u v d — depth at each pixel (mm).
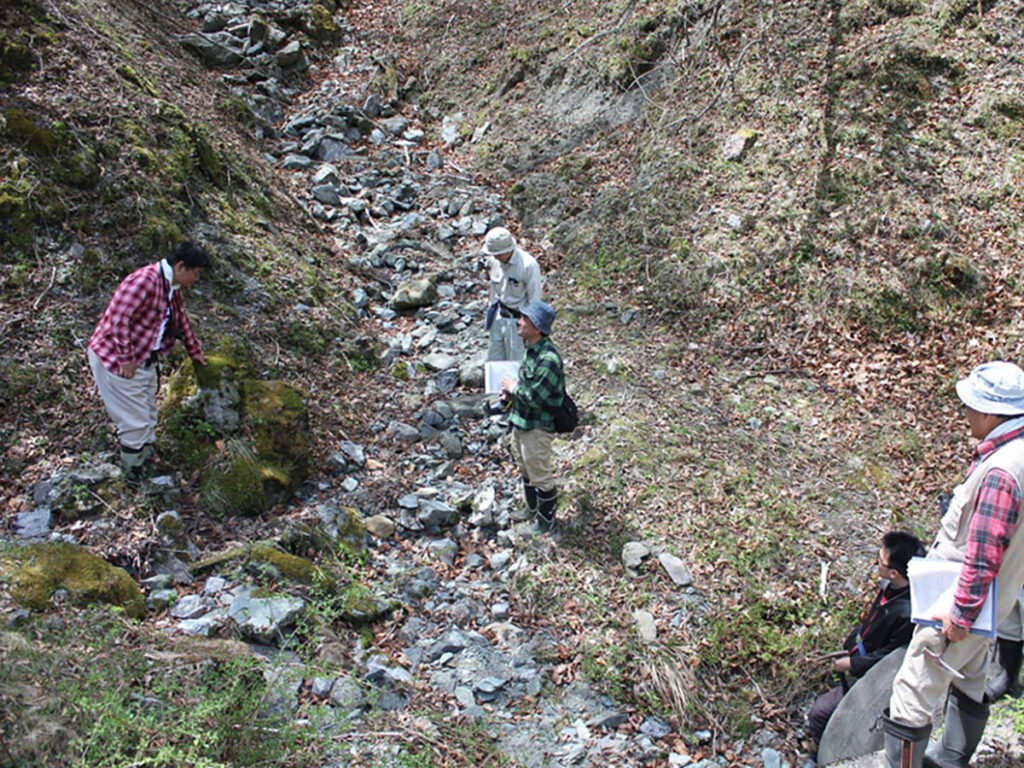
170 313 4773
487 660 4734
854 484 6375
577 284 8727
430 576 5266
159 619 4277
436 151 10906
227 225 7277
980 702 3430
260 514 5262
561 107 10945
